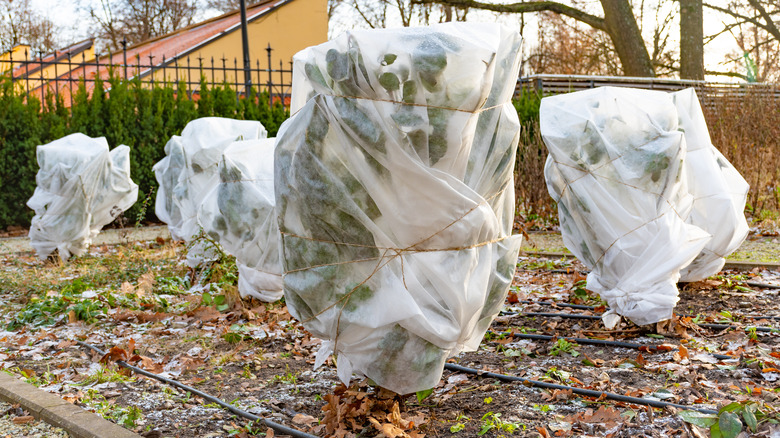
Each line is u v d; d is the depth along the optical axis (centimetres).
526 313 537
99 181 827
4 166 1237
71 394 366
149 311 573
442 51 256
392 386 293
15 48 2783
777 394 326
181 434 310
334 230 279
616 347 439
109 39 3344
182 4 3391
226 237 554
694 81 1520
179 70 2095
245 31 1570
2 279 709
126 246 972
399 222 274
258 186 543
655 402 320
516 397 347
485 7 2027
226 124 727
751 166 1120
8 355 454
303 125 277
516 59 295
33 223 805
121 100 1336
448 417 321
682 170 444
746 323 483
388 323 278
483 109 280
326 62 268
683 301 564
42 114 1290
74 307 553
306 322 299
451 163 274
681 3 1961
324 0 2348
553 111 481
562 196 499
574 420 309
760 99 1207
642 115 451
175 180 811
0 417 333
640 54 1930
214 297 567
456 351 317
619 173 445
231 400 357
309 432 310
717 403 319
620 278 454
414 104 261
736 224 569
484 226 282
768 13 2123
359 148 271
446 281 278
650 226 439
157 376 396
